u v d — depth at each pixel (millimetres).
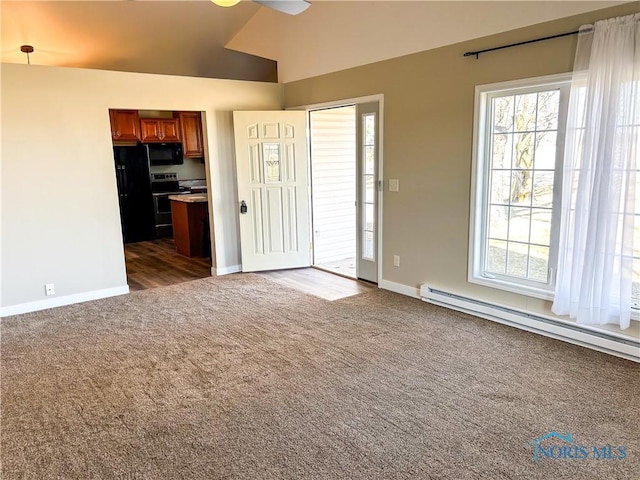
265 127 5324
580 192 3023
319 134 5672
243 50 5875
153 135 7902
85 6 4410
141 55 5531
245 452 2207
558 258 3330
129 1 4492
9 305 4168
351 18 4590
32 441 2334
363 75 4617
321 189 5828
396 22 4172
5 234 4074
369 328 3701
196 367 3094
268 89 5562
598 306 3035
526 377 2852
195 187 8695
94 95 4383
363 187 4926
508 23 3383
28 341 3580
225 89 5227
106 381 2930
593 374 2867
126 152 7641
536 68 3266
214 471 2082
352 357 3188
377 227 4781
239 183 5344
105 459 2184
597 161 2904
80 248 4484
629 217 2854
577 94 3008
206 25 5328
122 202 7680
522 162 3547
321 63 5055
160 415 2537
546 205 3439
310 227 5777
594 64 2871
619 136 2820
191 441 2303
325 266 5828
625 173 2834
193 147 8398
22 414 2576
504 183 3695
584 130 2973
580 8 2984
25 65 3992
